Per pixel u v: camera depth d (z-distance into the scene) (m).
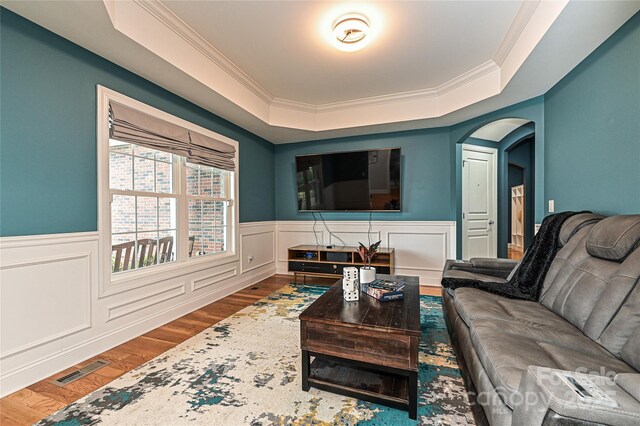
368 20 2.23
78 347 1.99
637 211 1.74
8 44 1.69
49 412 1.48
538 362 1.09
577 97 2.32
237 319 2.77
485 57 2.80
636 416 0.68
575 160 2.36
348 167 4.36
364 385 1.62
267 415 1.45
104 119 2.20
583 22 1.80
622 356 1.10
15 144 1.72
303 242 4.81
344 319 1.58
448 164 4.07
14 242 1.69
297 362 1.96
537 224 2.96
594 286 1.44
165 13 2.13
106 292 2.19
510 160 6.47
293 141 4.83
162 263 2.80
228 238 3.81
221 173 3.72
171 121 2.79
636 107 1.73
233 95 3.10
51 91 1.90
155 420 1.42
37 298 1.79
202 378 1.78
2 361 1.63
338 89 3.56
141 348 2.19
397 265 4.29
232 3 2.05
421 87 3.49
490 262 2.61
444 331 2.46
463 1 2.04
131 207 2.56
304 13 2.16
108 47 2.07
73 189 2.02
